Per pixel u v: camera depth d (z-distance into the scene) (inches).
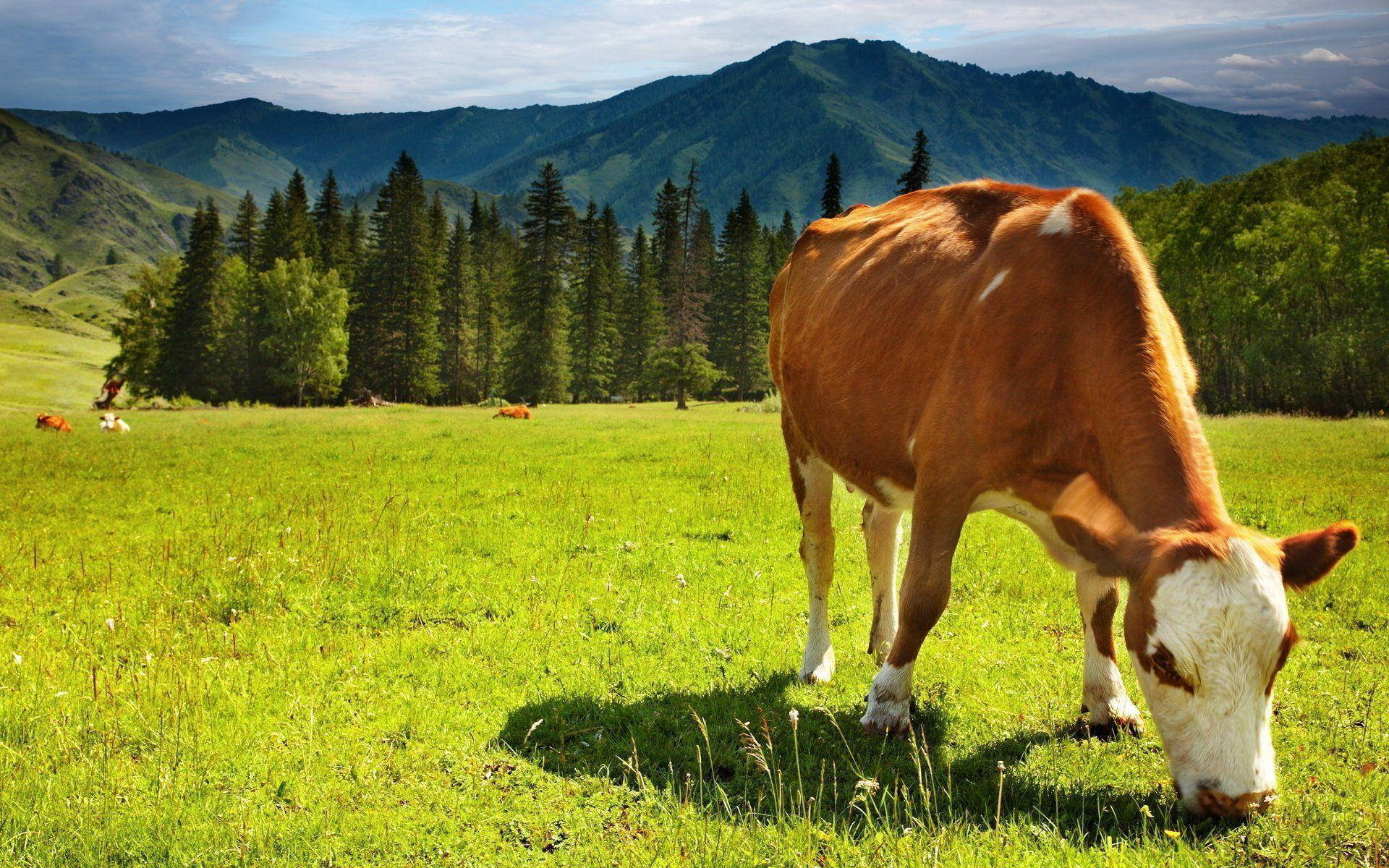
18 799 148.9
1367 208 1945.1
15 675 207.0
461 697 202.4
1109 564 134.0
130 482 526.3
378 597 275.9
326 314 2780.5
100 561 325.1
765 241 3686.0
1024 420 154.3
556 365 3029.0
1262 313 1909.4
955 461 161.9
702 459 645.9
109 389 2094.0
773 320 266.7
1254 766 117.4
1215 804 118.7
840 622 262.8
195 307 2982.3
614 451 731.4
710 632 248.2
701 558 334.3
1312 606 268.2
